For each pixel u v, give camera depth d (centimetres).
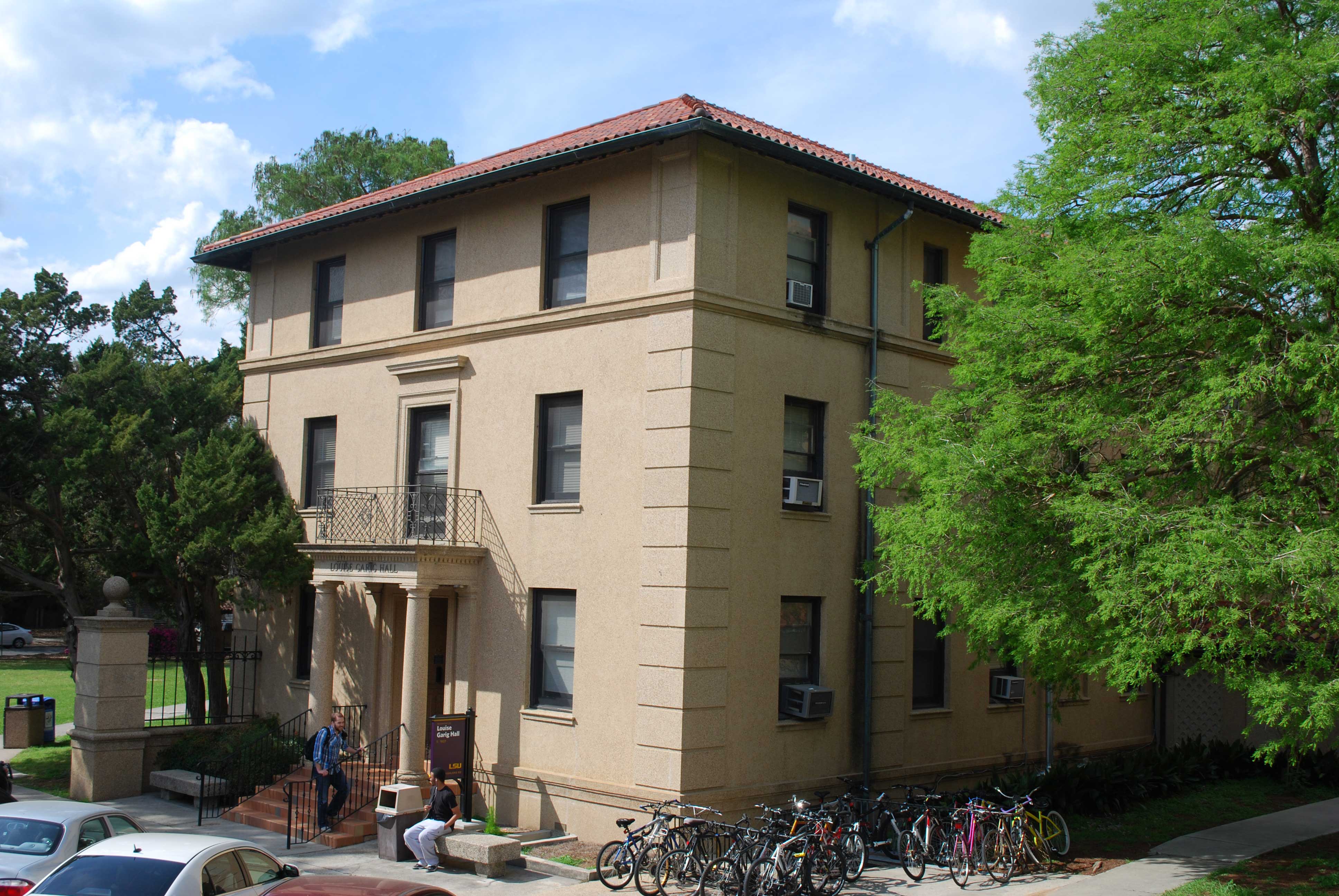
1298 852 1631
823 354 1855
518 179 1908
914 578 1456
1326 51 1210
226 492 2114
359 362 2147
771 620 1738
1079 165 1421
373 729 2012
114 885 998
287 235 2217
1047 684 1666
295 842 1705
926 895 1406
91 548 2770
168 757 2089
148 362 4569
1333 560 1070
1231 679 1164
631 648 1675
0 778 1827
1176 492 1289
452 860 1570
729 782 1650
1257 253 1158
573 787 1712
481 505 1905
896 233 1998
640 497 1689
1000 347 1413
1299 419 1230
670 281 1686
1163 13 1380
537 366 1855
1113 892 1381
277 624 2250
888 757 1897
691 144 1683
